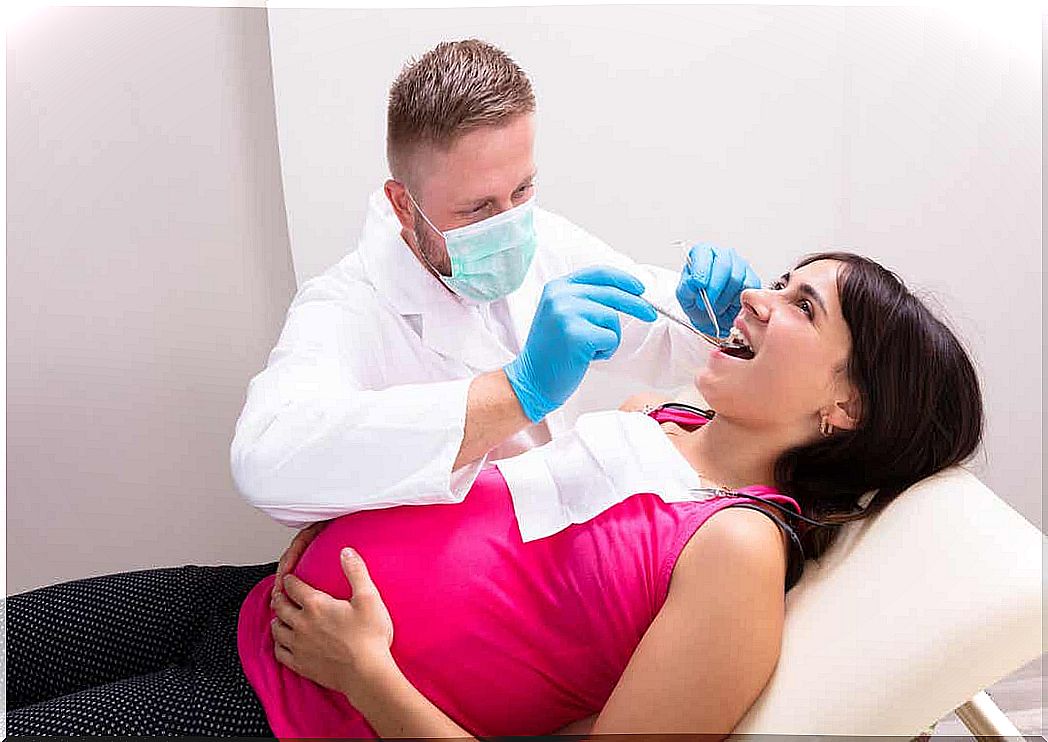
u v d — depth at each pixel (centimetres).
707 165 159
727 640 102
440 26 155
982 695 110
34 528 160
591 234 161
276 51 153
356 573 107
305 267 157
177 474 162
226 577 135
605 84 157
